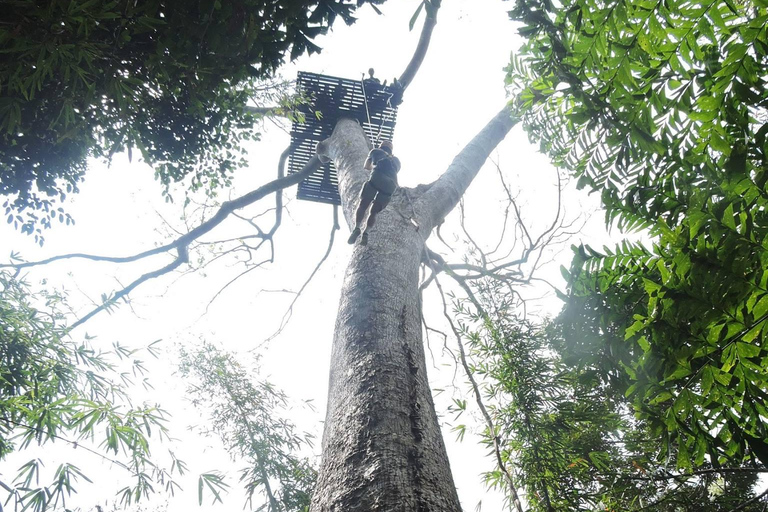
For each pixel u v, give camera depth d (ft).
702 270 6.61
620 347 8.54
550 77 9.48
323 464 10.19
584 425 17.99
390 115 31.19
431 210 20.61
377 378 11.53
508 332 20.24
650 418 8.05
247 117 17.72
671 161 8.01
